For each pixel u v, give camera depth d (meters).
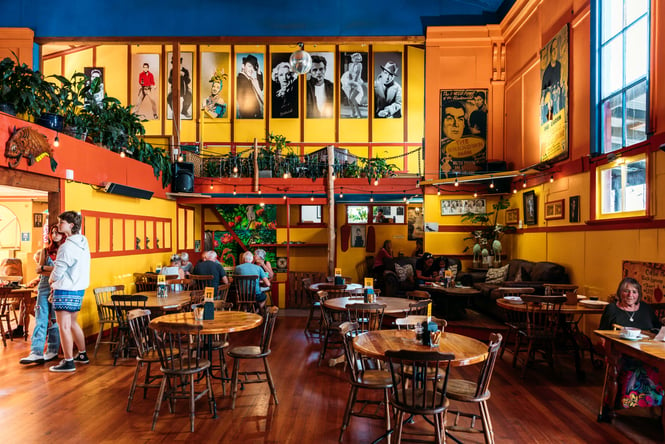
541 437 3.87
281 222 11.38
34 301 7.47
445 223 10.39
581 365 6.04
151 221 9.17
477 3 10.70
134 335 4.50
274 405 4.59
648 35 5.50
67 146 6.43
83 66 14.07
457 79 10.57
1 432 3.94
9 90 5.79
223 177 10.45
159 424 4.11
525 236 9.22
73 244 5.72
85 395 4.85
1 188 8.27
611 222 6.12
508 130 10.21
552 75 7.98
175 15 11.25
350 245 12.32
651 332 4.29
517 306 5.60
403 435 3.95
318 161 10.62
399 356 3.18
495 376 5.54
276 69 14.28
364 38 11.06
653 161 5.34
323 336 7.60
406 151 14.18
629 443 3.74
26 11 11.23
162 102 14.11
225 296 7.24
